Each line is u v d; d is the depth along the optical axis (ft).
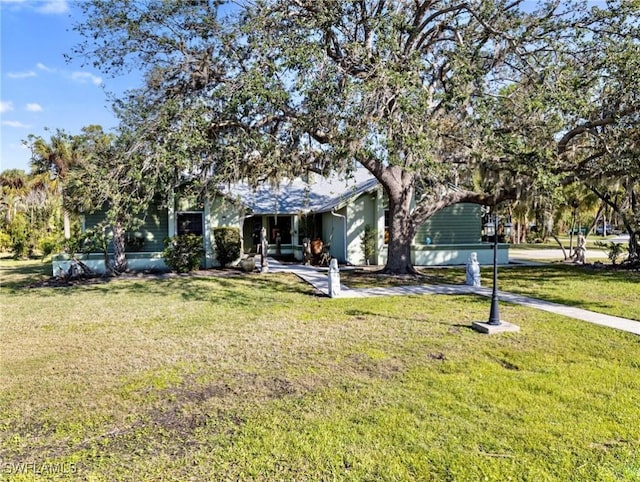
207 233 54.29
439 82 40.42
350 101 29.40
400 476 9.67
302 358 18.26
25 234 79.61
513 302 30.09
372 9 36.50
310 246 61.46
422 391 14.43
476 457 10.37
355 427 11.96
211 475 9.81
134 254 52.26
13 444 11.37
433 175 33.06
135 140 33.17
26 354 19.33
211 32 33.94
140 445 11.22
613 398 13.74
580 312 26.48
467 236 61.93
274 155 34.91
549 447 10.80
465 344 19.81
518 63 36.42
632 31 32.19
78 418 12.86
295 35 30.45
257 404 13.66
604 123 34.94
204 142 31.40
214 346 20.26
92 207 41.37
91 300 33.37
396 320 25.04
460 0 37.70
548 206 40.96
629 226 51.67
